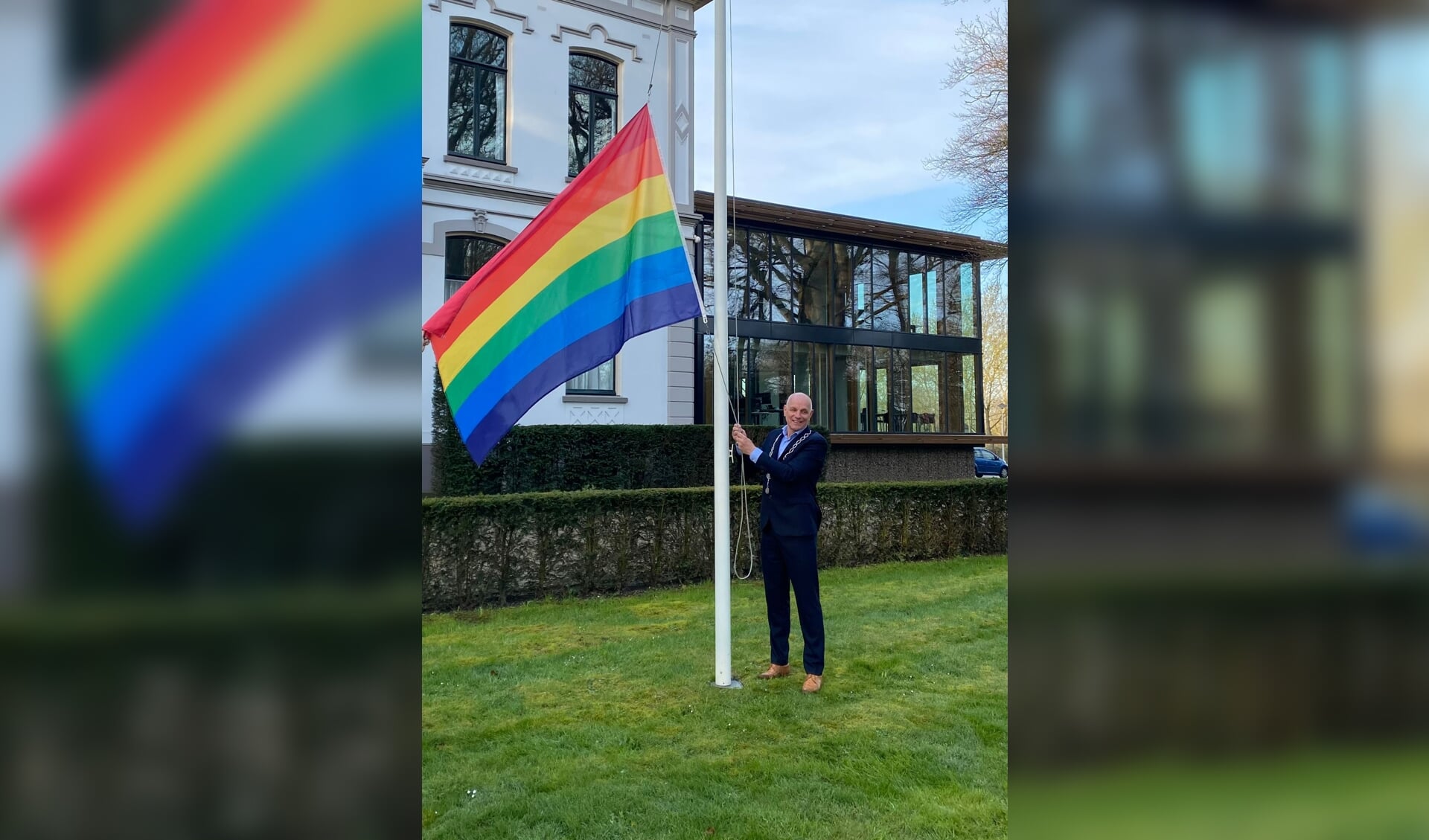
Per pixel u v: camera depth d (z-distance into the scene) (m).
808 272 15.73
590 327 4.38
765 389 14.97
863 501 8.44
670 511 7.24
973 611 6.09
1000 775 3.21
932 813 2.88
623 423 12.20
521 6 12.37
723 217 4.62
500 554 6.41
